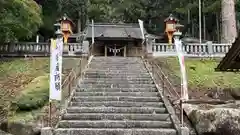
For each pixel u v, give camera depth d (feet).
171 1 126.62
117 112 33.01
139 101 35.99
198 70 54.90
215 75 52.85
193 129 30.01
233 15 67.67
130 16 126.82
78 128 29.09
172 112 31.99
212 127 28.45
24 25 58.95
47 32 115.55
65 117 31.53
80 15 119.03
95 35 87.71
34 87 41.75
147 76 45.42
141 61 56.70
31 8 61.05
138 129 28.68
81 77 43.37
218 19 113.09
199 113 30.01
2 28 56.70
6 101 40.11
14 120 31.89
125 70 48.78
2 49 61.21
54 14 118.42
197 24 127.34
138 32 92.53
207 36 128.06
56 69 30.19
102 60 57.16
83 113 32.48
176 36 64.08
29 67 54.95
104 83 41.91
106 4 125.59
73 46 62.80
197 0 110.73
